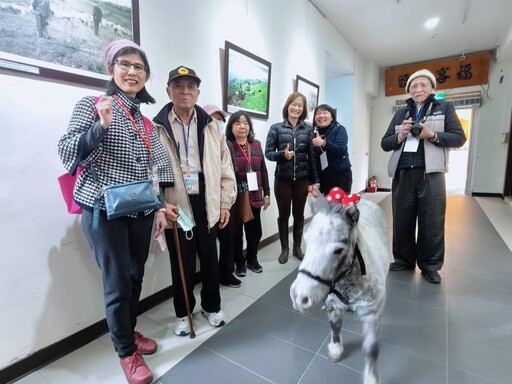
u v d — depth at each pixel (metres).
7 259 1.35
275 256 3.04
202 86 2.40
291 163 2.70
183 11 2.17
